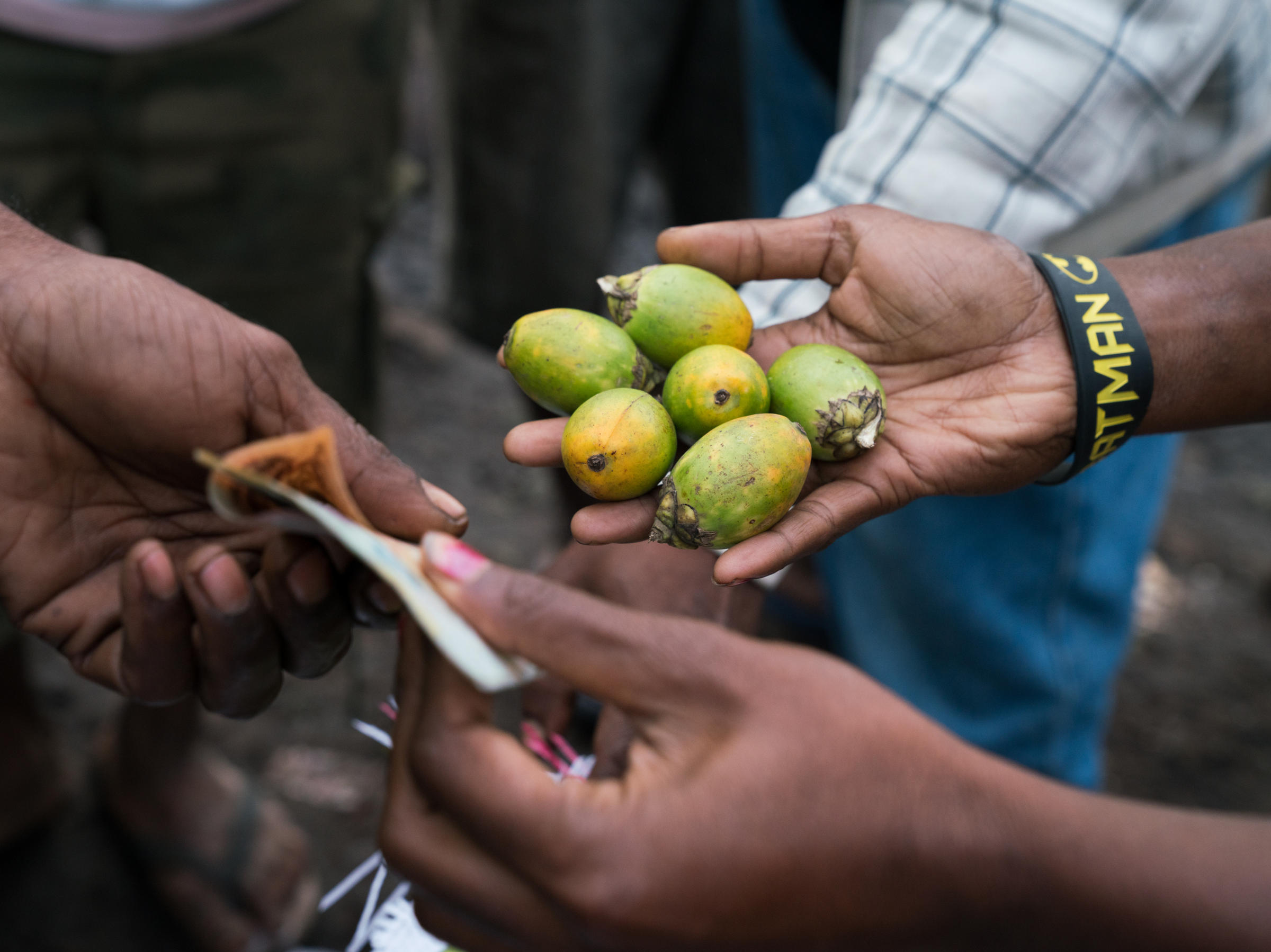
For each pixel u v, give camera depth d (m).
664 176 0.93
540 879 0.33
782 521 0.42
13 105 0.57
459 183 0.87
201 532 0.42
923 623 0.59
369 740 0.70
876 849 0.32
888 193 0.49
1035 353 0.44
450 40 0.80
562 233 0.84
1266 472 1.10
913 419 0.45
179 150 0.60
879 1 0.53
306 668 0.40
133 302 0.39
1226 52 0.50
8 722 0.59
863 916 0.33
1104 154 0.48
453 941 0.36
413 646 0.35
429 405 1.04
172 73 0.59
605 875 0.32
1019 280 0.44
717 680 0.33
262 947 0.60
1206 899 0.32
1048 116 0.47
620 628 0.33
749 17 0.62
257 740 0.69
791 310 0.50
